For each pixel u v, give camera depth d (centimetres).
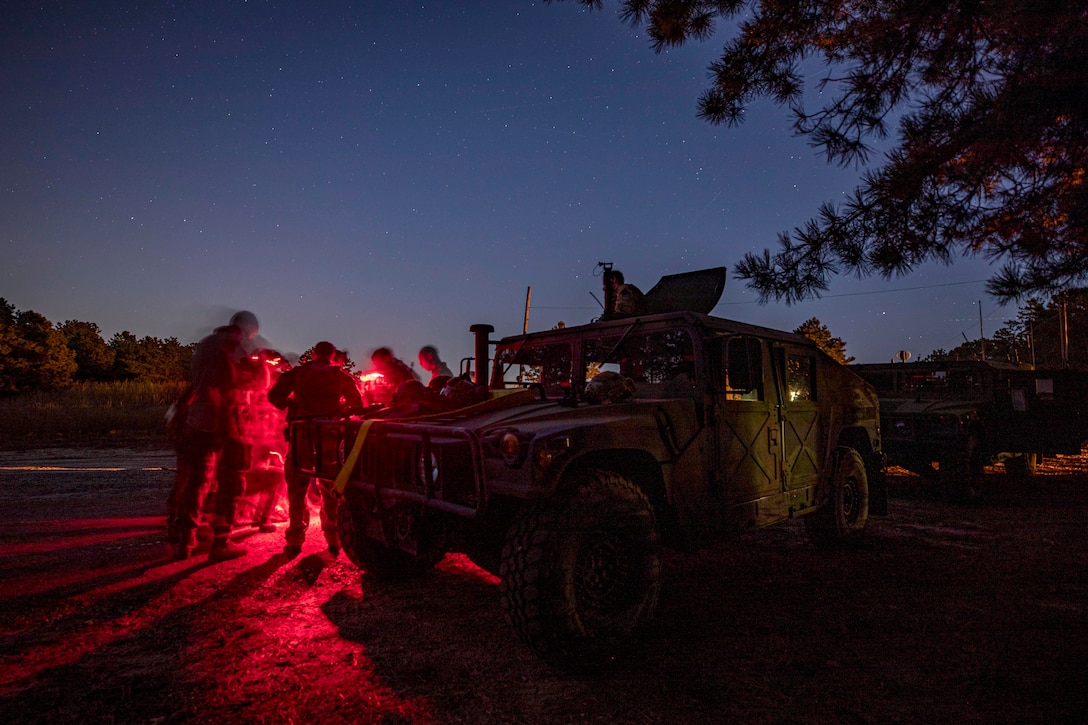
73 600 356
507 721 230
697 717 234
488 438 272
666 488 327
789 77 477
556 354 444
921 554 496
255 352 499
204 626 321
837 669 277
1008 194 423
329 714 233
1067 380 942
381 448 337
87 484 829
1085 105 348
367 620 334
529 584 260
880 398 934
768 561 473
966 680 266
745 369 381
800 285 449
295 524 454
